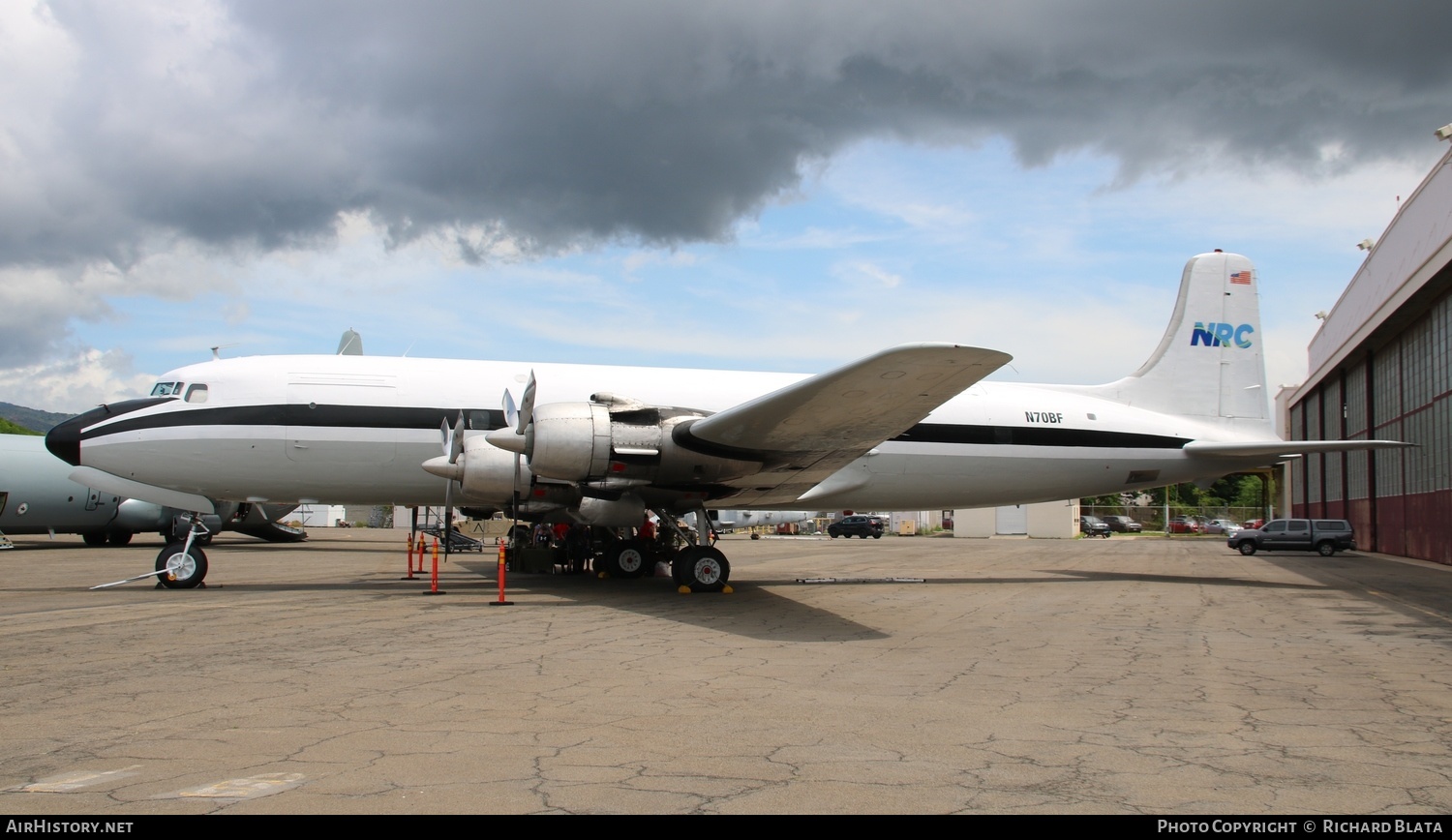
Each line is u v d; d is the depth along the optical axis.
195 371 15.56
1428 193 26.45
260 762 4.78
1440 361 27.97
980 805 4.20
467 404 15.74
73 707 6.05
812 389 10.90
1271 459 18.53
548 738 5.30
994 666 7.94
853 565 23.67
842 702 6.39
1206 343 19.31
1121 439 18.14
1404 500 31.52
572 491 14.31
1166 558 28.39
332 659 8.02
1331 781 4.62
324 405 15.30
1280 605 13.70
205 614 11.44
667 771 4.66
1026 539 51.38
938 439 17.09
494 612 11.73
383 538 43.81
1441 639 9.98
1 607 12.24
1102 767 4.82
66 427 15.31
